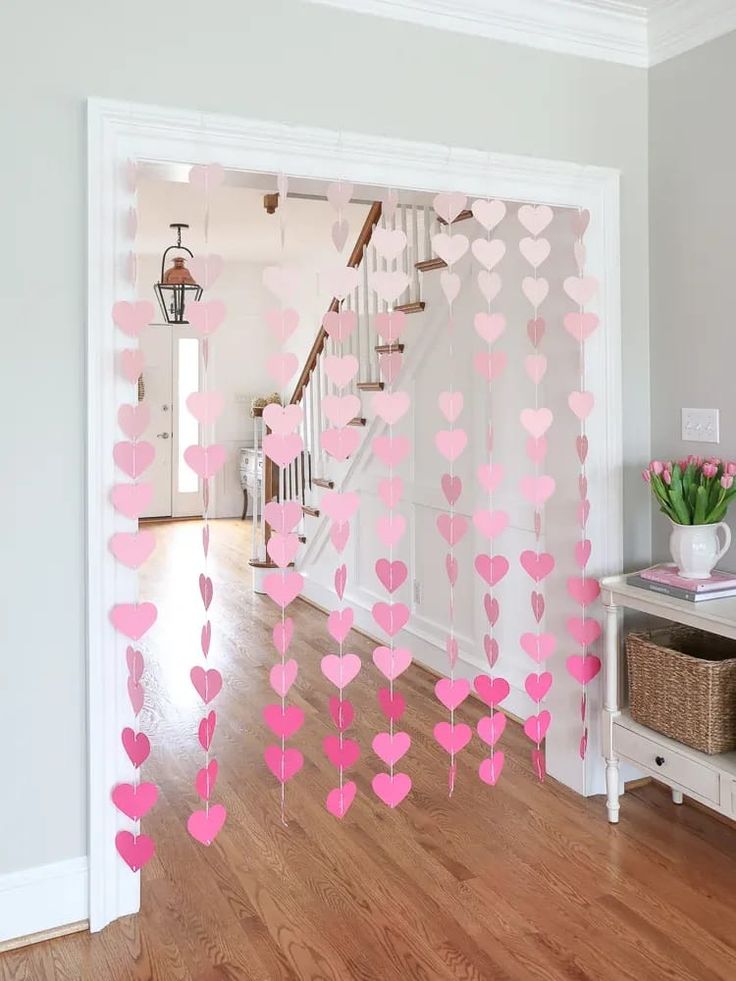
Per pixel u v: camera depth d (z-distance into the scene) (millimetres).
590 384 2818
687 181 2754
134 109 2094
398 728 3498
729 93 2592
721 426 2674
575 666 2791
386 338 2418
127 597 2166
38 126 2029
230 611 5422
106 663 2143
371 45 2396
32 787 2113
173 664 4348
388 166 2436
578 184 2744
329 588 5324
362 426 4754
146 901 2277
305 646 4652
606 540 2873
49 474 2090
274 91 2271
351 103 2375
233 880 2375
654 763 2553
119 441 2137
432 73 2490
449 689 2539
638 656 2654
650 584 2600
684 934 2115
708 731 2395
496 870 2418
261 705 3766
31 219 2035
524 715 3518
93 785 2137
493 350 3572
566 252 2838
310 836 2619
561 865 2441
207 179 2131
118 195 2105
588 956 2033
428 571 4219
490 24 2557
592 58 2766
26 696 2098
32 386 2061
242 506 9289
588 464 2836
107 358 2105
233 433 9195
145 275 8609
